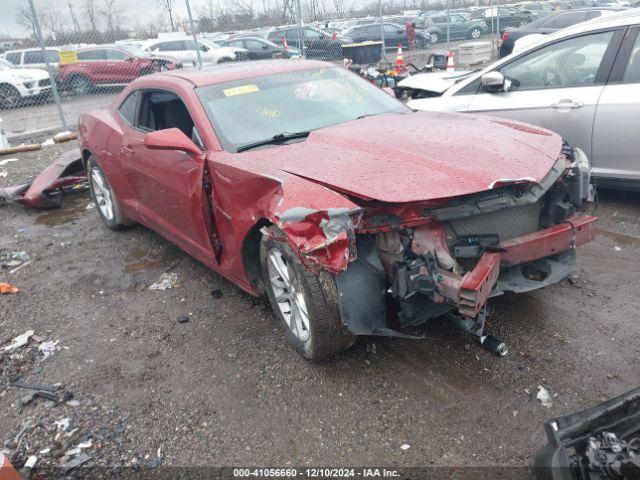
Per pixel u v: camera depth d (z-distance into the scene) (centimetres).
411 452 260
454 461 252
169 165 406
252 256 354
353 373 317
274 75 442
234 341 362
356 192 280
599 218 517
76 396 321
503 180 284
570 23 1521
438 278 276
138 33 1820
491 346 319
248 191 323
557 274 324
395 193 276
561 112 524
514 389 293
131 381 331
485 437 264
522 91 560
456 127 367
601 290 386
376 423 279
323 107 420
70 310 427
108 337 383
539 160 315
